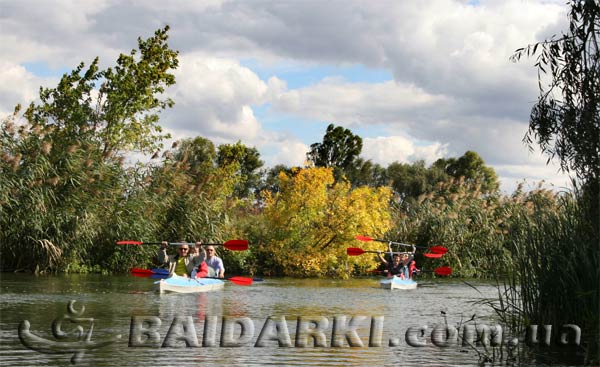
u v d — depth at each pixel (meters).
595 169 10.13
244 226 30.08
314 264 27.80
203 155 55.47
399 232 31.25
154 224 25.75
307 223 28.62
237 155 41.44
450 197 31.44
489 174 70.81
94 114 33.03
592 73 10.15
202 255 20.02
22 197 22.61
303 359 9.23
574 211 10.47
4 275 22.28
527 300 10.80
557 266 10.26
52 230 23.30
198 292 18.94
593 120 10.13
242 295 18.38
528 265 10.80
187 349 9.88
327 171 28.89
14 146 22.97
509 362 9.21
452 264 30.20
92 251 25.42
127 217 25.41
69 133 25.55
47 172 23.14
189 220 26.69
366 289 21.67
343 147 62.62
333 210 28.94
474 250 30.19
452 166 76.19
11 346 9.88
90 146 25.02
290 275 28.67
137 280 21.88
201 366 8.69
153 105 33.69
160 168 27.00
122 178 25.58
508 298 11.53
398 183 71.81
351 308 15.72
